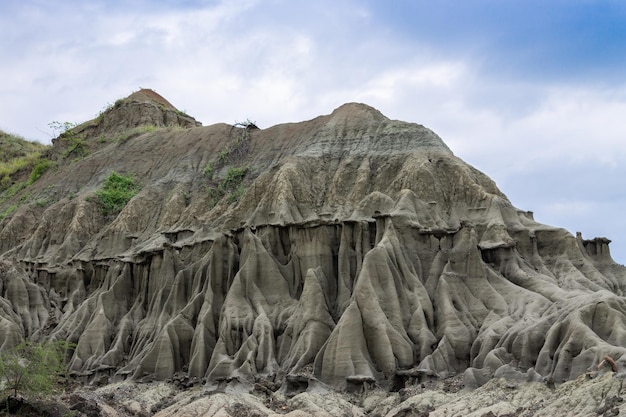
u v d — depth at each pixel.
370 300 55.00
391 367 52.25
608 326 47.59
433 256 61.19
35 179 108.06
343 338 53.06
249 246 63.50
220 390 53.69
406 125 76.44
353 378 51.22
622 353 43.06
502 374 47.00
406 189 66.06
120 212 83.62
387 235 60.09
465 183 67.31
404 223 62.22
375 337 53.62
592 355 44.62
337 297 60.88
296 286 63.22
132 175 92.25
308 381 51.81
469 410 43.41
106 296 69.00
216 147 89.19
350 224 63.75
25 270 81.50
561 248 62.69
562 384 43.53
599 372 42.03
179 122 117.81
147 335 64.12
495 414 41.62
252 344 56.59
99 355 64.12
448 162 69.38
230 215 72.62
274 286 62.06
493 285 58.22
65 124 116.44
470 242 59.75
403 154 72.25
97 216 86.25
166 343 59.59
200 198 79.50
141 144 97.31
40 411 47.66
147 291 69.94
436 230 62.06
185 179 84.94
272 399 51.31
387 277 56.75
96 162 97.56
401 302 56.69
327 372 52.66
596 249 65.50
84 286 77.25
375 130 77.19
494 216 63.75
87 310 69.75
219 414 46.16
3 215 98.06
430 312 56.47
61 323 70.38
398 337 53.47
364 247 62.81
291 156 76.38
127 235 79.56
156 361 59.19
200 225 75.19
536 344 49.06
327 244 64.06
